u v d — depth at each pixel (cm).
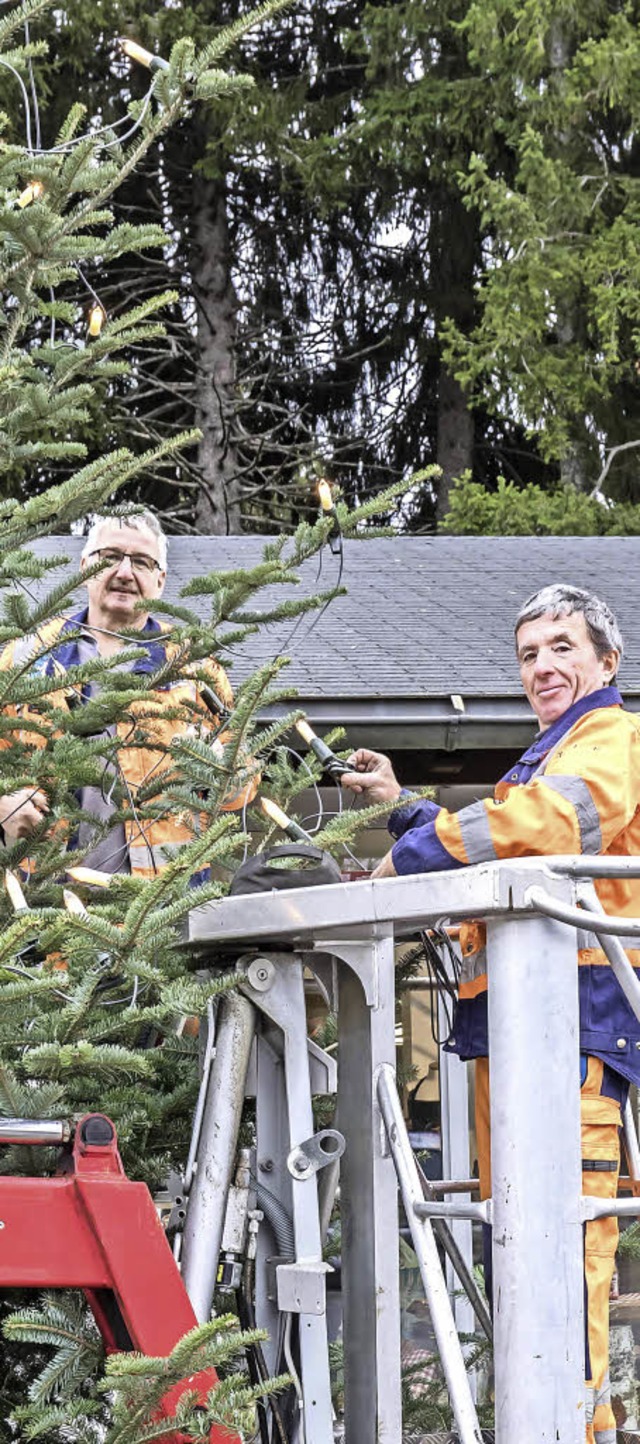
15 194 351
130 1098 308
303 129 2139
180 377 2130
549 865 236
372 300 2264
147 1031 329
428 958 317
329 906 257
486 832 272
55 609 320
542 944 236
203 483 1891
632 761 287
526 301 1906
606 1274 271
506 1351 228
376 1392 262
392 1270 265
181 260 2150
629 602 848
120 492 1973
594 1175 274
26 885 331
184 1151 336
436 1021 359
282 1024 279
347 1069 273
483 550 1002
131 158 358
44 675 331
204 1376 246
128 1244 242
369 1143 269
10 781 308
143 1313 240
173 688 384
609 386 2009
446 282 2188
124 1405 232
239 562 877
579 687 314
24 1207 242
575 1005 236
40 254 348
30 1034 281
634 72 1956
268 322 2241
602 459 2016
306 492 1956
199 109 2002
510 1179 232
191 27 1956
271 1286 280
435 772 697
